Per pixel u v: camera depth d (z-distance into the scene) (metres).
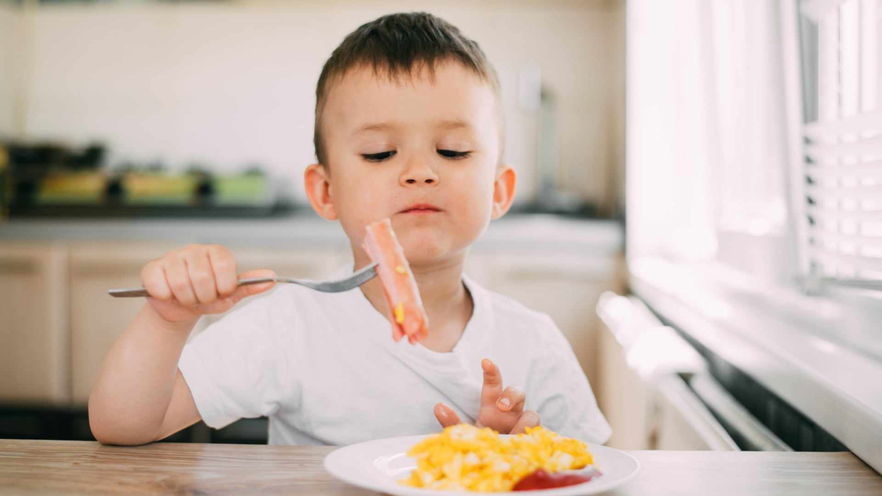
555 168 3.52
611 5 3.46
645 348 1.49
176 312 0.76
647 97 2.60
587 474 0.64
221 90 3.59
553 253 2.91
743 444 0.99
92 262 2.97
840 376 0.87
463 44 0.97
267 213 3.38
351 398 0.98
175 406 0.91
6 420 3.02
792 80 1.40
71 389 3.00
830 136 1.29
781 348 1.05
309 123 3.59
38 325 2.99
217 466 0.72
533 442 0.65
